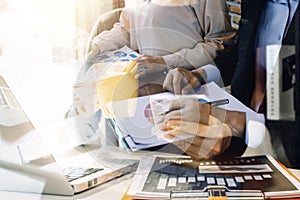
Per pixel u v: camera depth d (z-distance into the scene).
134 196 0.49
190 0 0.77
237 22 0.90
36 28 0.86
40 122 0.61
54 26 0.86
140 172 0.58
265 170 0.59
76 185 0.51
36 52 0.77
